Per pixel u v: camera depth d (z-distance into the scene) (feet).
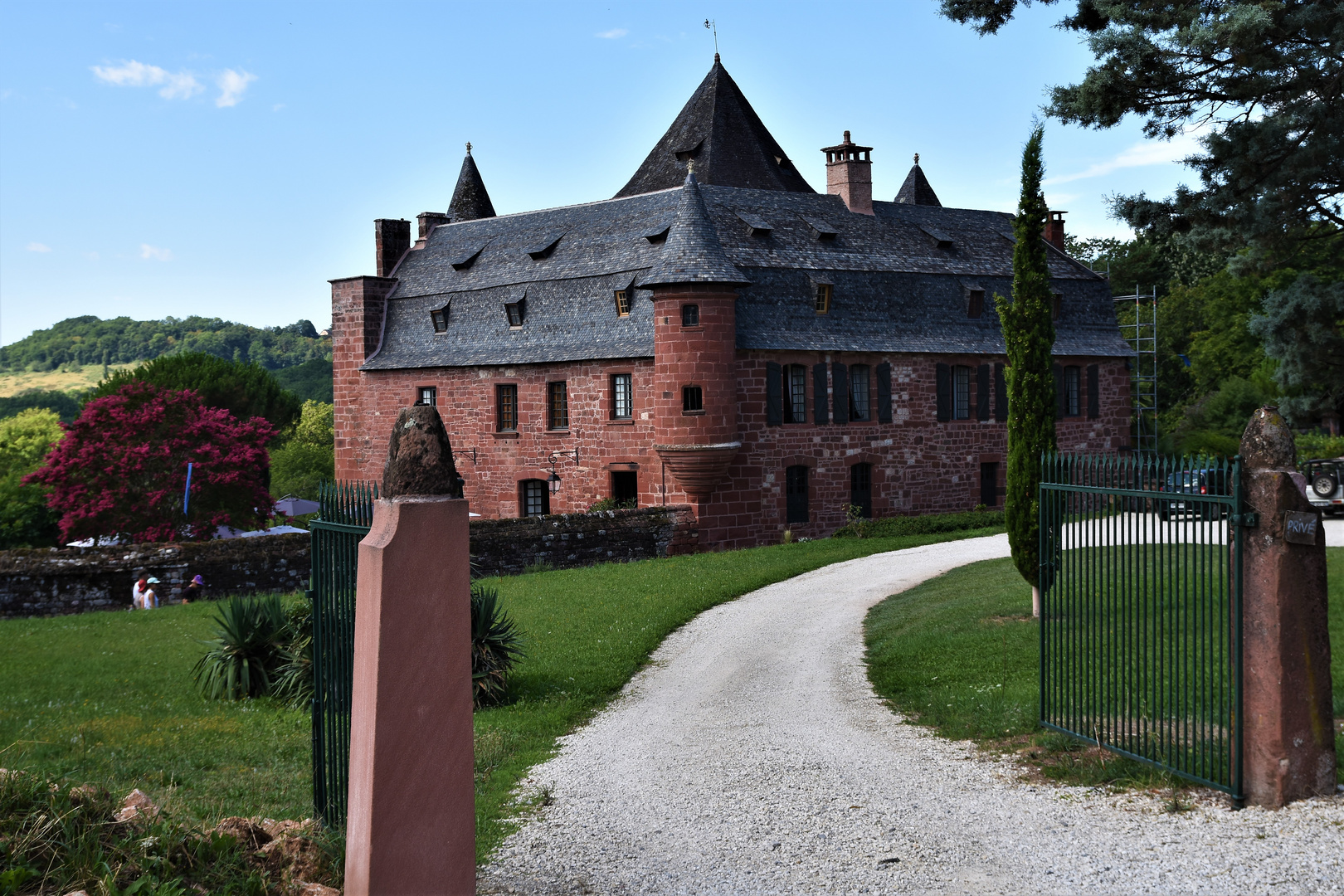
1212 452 139.54
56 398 339.77
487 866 23.73
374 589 18.57
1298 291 87.56
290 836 21.01
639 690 45.83
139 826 19.52
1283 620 23.29
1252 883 19.54
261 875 18.85
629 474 108.37
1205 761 25.03
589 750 35.45
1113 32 58.59
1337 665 34.53
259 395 208.03
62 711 42.60
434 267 128.88
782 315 105.91
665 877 22.45
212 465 128.36
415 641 18.75
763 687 44.04
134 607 76.13
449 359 119.44
